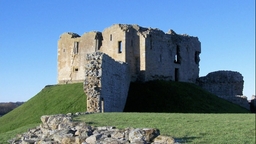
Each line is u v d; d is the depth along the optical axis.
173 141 17.38
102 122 25.80
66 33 75.69
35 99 62.41
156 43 65.25
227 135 22.22
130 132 18.62
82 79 70.62
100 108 40.59
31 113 55.41
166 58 67.38
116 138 18.77
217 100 65.88
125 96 55.41
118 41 63.19
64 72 75.06
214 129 23.83
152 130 18.25
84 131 20.67
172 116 29.50
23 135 26.98
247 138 21.61
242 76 80.56
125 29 62.50
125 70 55.56
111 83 45.94
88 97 40.97
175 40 70.75
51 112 52.31
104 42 66.88
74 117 29.12
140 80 62.34
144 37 62.75
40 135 24.16
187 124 25.42
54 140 21.11
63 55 75.75
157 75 64.88
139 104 55.38
